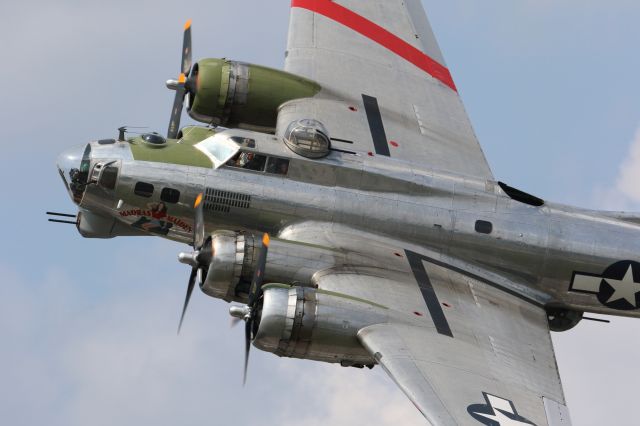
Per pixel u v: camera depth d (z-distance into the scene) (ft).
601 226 225.76
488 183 224.12
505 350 201.46
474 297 212.64
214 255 198.49
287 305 189.78
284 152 215.51
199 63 234.58
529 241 221.46
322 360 194.90
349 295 195.72
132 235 228.84
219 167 214.07
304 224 213.46
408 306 200.13
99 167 213.66
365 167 217.56
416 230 217.15
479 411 180.96
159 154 215.51
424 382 182.60
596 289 225.76
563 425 188.44
